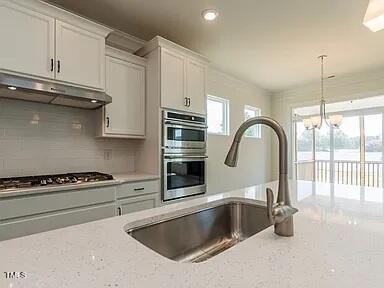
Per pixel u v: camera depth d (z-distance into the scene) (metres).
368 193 1.57
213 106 4.21
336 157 5.53
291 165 5.23
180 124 2.90
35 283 0.54
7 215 1.67
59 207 1.91
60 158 2.49
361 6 2.32
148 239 1.06
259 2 2.27
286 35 2.90
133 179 2.44
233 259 0.65
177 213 1.19
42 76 1.96
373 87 4.19
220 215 1.40
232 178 4.47
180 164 2.90
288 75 4.39
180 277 0.56
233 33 2.86
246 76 4.45
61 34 2.07
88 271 0.59
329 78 4.59
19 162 2.24
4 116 2.17
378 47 3.22
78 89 2.15
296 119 5.38
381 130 4.96
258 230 1.36
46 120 2.41
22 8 1.87
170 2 2.26
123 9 2.38
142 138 2.85
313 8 2.36
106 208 2.20
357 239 0.79
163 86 2.75
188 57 3.02
